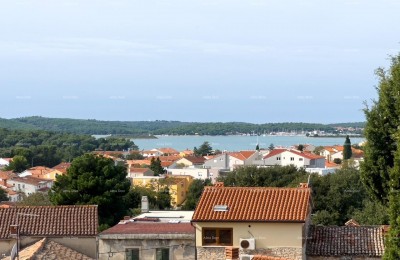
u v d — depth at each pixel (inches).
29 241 2033.7
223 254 1823.3
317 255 1854.1
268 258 1568.7
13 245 2012.8
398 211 1644.9
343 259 1840.6
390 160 1977.1
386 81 2011.6
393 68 1988.2
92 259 1969.7
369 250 1844.2
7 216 2111.2
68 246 2031.3
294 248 1788.9
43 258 1870.1
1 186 7667.3
